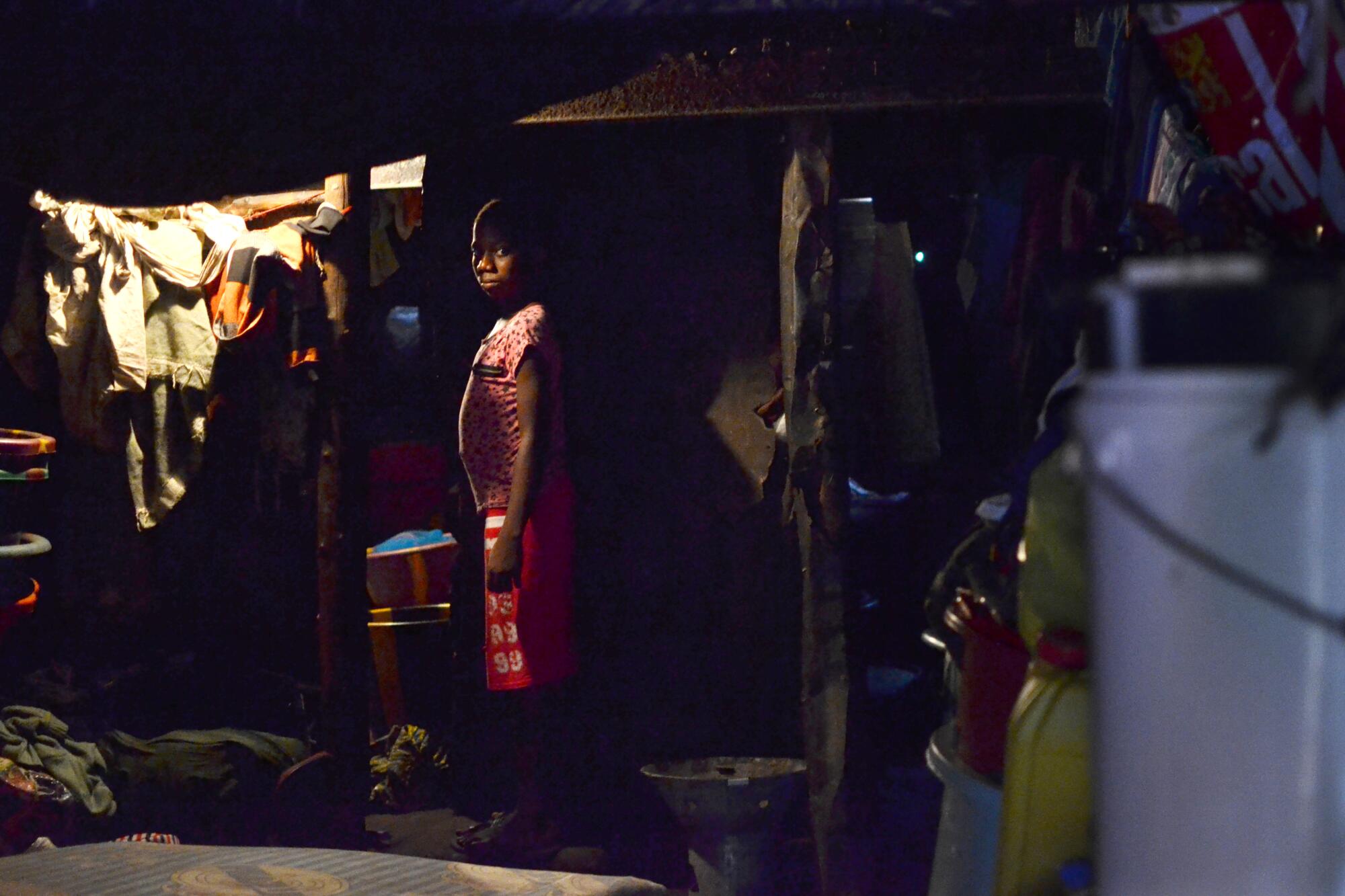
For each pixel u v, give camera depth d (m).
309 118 2.18
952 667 3.40
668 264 4.68
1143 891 1.04
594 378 4.73
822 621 3.65
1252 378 0.98
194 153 2.20
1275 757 1.00
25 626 5.57
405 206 5.07
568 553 4.40
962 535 4.49
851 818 3.63
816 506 3.68
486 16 1.79
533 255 4.55
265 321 5.42
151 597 5.68
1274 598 0.98
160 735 5.29
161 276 5.44
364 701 4.66
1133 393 1.01
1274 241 1.98
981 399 4.39
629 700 4.73
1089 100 3.58
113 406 5.57
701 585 4.69
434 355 5.37
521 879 2.17
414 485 5.38
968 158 4.29
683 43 1.98
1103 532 1.05
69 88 2.06
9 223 5.49
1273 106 1.91
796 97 3.69
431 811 5.01
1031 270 3.76
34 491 5.59
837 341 3.70
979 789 2.03
